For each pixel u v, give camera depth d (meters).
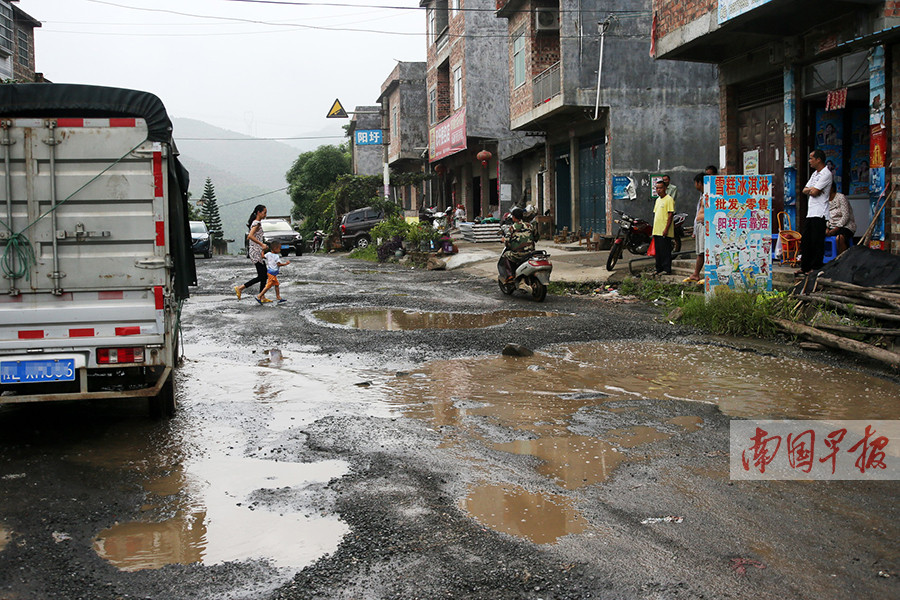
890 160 10.56
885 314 7.48
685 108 20.20
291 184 60.38
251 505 4.18
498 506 4.09
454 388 6.79
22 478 4.64
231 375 7.52
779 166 13.95
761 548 3.53
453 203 37.28
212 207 61.50
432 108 36.88
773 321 8.87
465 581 3.25
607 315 10.91
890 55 10.47
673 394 6.41
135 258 5.43
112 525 3.94
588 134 22.08
